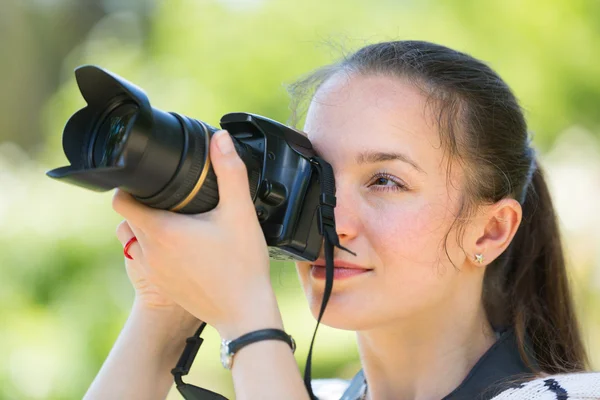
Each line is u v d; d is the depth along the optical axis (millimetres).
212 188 2352
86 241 7191
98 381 2873
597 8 7961
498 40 8016
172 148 2229
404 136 2605
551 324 3061
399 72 2699
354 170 2627
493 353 2729
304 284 2699
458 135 2693
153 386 2875
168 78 8859
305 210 2518
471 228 2734
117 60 9477
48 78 12188
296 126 3102
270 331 2338
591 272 7781
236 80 8523
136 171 2174
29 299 6891
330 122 2691
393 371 2777
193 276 2371
